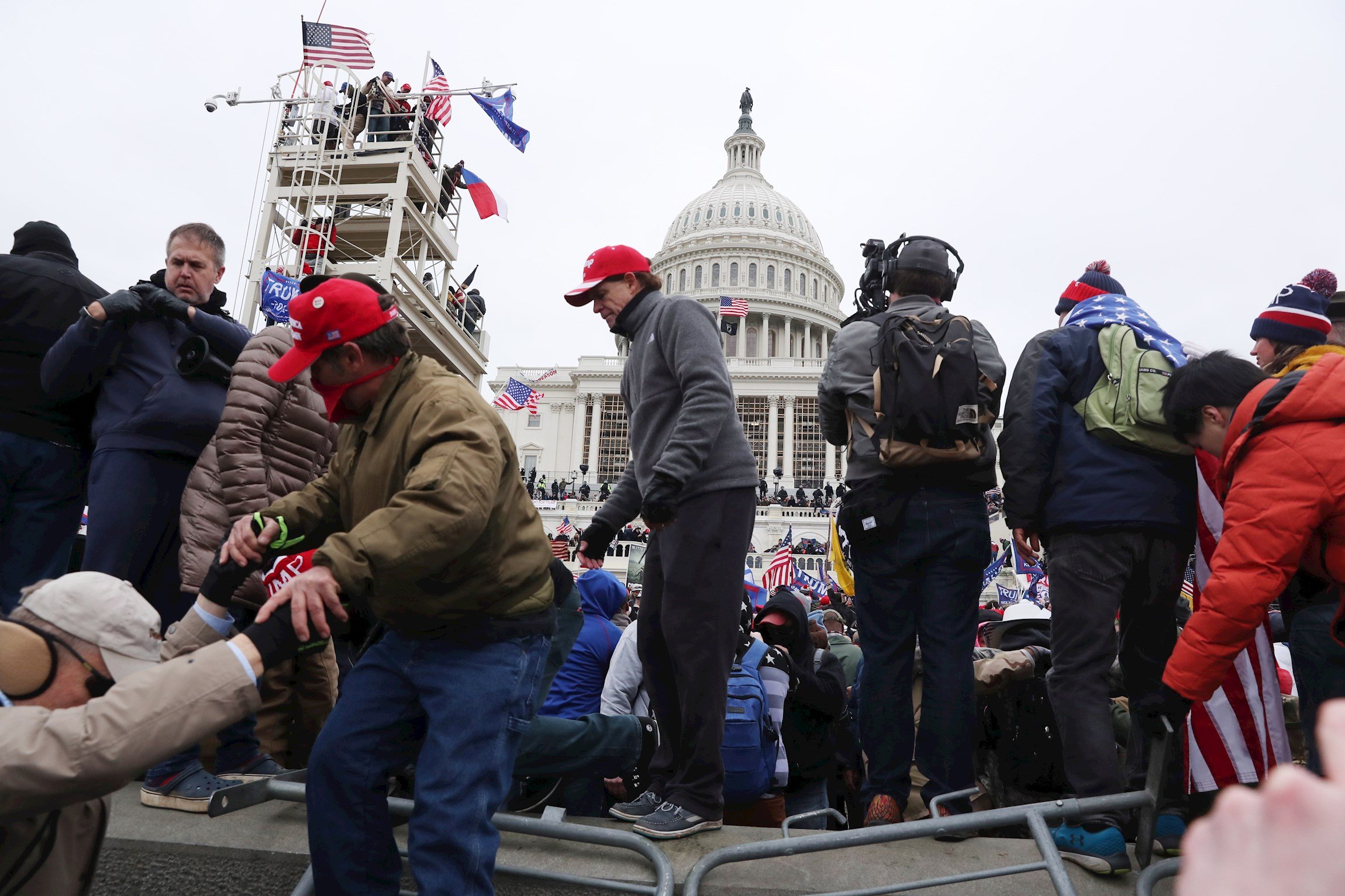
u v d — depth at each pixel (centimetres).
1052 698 303
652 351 330
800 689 423
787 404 7544
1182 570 304
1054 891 259
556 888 255
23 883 168
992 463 338
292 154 1731
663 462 294
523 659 230
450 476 199
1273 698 292
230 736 329
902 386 324
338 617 179
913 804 467
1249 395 258
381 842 221
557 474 7625
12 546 380
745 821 386
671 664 321
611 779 391
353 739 221
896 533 333
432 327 1830
